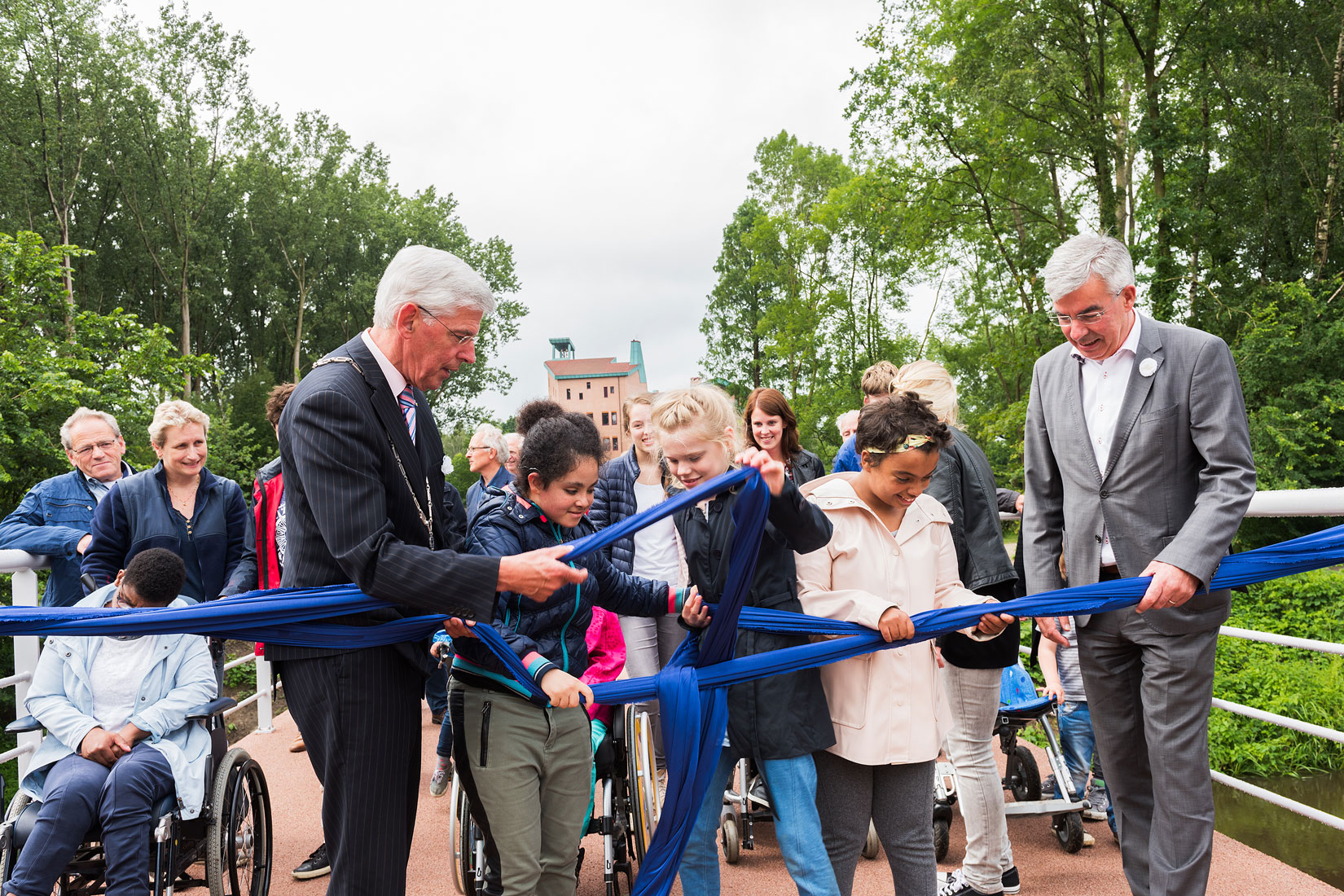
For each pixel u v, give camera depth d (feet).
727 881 10.86
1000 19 61.41
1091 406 8.55
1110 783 8.74
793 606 7.62
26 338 52.39
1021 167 64.64
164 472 12.51
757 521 6.48
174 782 9.28
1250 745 21.86
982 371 100.58
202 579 12.55
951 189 66.49
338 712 6.26
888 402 7.47
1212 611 7.80
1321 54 61.62
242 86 108.37
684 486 7.91
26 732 12.44
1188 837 7.78
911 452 7.13
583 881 11.41
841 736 7.40
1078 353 8.55
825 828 7.58
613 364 233.76
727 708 7.10
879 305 123.03
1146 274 62.18
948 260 98.37
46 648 9.94
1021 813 10.98
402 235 125.39
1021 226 69.97
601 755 10.17
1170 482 8.04
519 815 6.91
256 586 12.28
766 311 142.61
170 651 10.05
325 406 6.02
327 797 6.38
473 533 7.18
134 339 59.93
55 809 8.84
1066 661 12.17
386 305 6.42
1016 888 9.98
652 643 13.67
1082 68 62.39
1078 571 8.53
